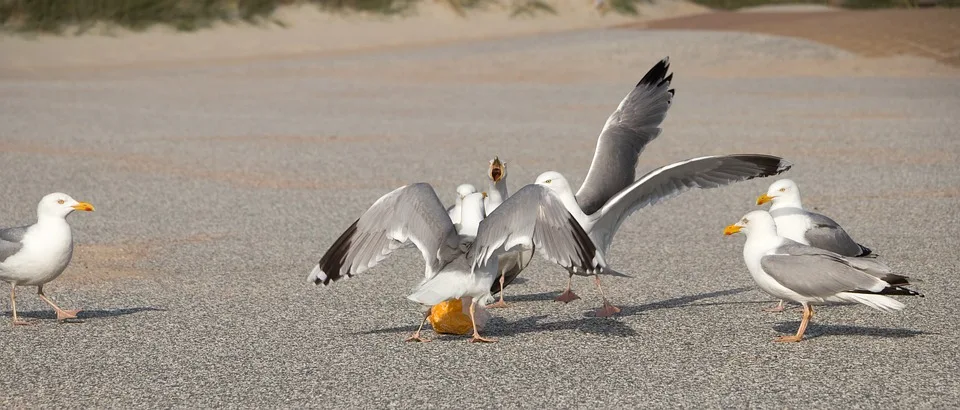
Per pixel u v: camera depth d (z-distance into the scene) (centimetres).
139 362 886
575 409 765
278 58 4678
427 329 990
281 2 5756
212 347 930
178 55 4803
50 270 989
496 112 2942
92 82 3781
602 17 6488
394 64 4350
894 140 2295
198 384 828
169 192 1753
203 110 2978
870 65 4019
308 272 1231
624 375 842
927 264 1229
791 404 769
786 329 977
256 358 896
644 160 2072
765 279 934
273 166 2023
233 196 1720
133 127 2605
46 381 837
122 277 1204
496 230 827
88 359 895
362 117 2823
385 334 972
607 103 3152
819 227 1064
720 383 819
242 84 3738
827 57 4191
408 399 790
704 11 7156
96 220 1529
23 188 1775
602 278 1215
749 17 5644
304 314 1045
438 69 4197
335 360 889
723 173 1028
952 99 3109
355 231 883
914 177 1844
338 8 5822
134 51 4822
